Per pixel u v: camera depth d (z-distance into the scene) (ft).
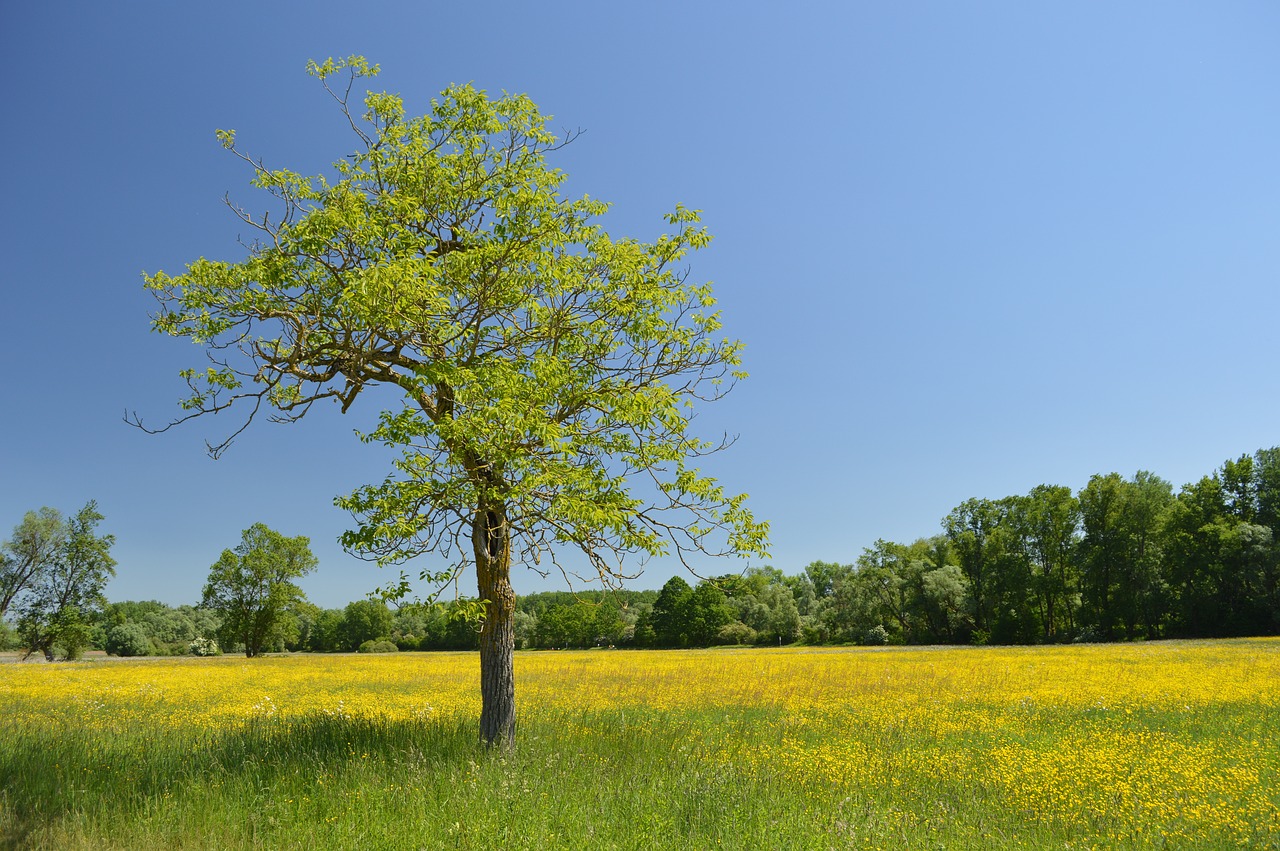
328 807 23.75
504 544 33.96
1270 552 198.49
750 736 41.65
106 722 48.67
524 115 36.70
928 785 30.45
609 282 35.83
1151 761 34.86
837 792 28.25
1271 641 160.45
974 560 275.80
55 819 22.09
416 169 35.47
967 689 70.03
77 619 197.06
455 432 28.37
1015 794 28.76
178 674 117.08
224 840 20.65
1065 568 257.34
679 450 36.73
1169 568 225.97
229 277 30.78
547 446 30.09
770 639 301.63
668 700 65.46
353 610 349.61
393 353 32.68
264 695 76.23
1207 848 22.63
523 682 86.17
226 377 30.81
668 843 20.49
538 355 32.76
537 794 24.48
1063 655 132.05
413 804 23.35
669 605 299.58
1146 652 132.98
